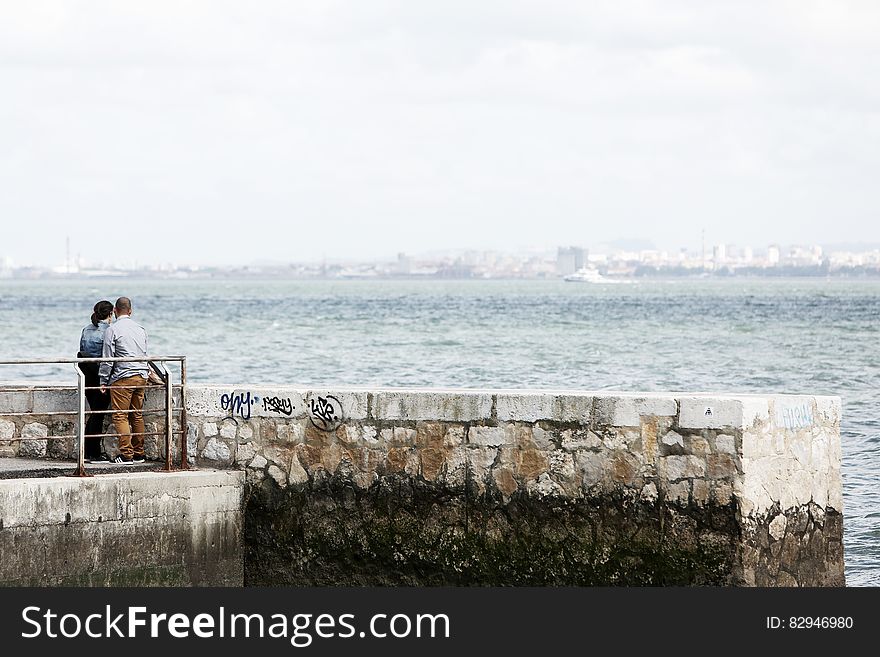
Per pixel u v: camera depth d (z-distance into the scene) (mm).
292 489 21344
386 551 20672
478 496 20016
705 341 91750
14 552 18891
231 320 132125
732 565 18344
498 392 20047
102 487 19688
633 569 18953
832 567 20531
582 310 161250
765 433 18812
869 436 39688
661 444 18781
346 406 20969
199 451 22062
